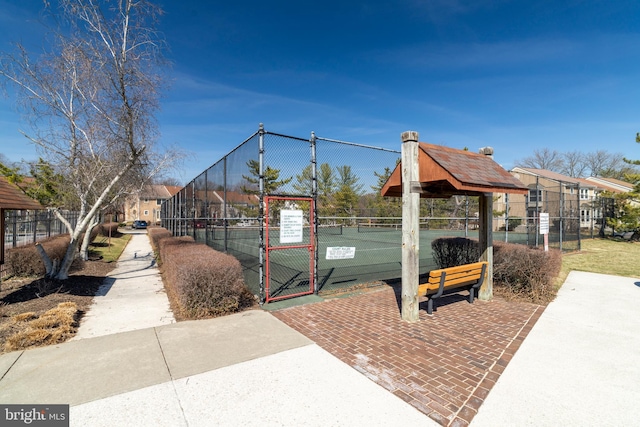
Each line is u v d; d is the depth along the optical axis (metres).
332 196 7.44
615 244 18.00
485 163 6.20
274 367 3.53
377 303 6.11
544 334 4.57
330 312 5.54
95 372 3.39
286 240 6.19
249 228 7.52
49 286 7.19
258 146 6.21
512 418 2.68
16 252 8.28
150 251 16.88
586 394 3.05
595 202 23.34
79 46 7.32
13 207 5.40
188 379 3.26
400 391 3.08
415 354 3.89
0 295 6.44
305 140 6.64
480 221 6.42
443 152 5.71
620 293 6.90
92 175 8.85
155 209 51.75
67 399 2.90
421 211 12.62
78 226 7.96
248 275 8.08
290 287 7.25
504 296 6.58
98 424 2.56
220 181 9.57
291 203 6.79
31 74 7.37
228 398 2.94
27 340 4.07
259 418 2.67
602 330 4.73
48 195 10.73
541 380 3.30
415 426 2.57
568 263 11.09
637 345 4.20
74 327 4.86
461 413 2.74
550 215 14.80
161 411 2.74
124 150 8.47
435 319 5.20
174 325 4.88
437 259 8.93
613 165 49.25
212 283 5.36
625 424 2.61
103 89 7.62
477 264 6.03
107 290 7.58
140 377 3.29
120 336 4.43
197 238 13.02
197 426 2.56
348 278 8.38
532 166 54.66
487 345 4.18
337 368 3.52
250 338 4.35
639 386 3.19
